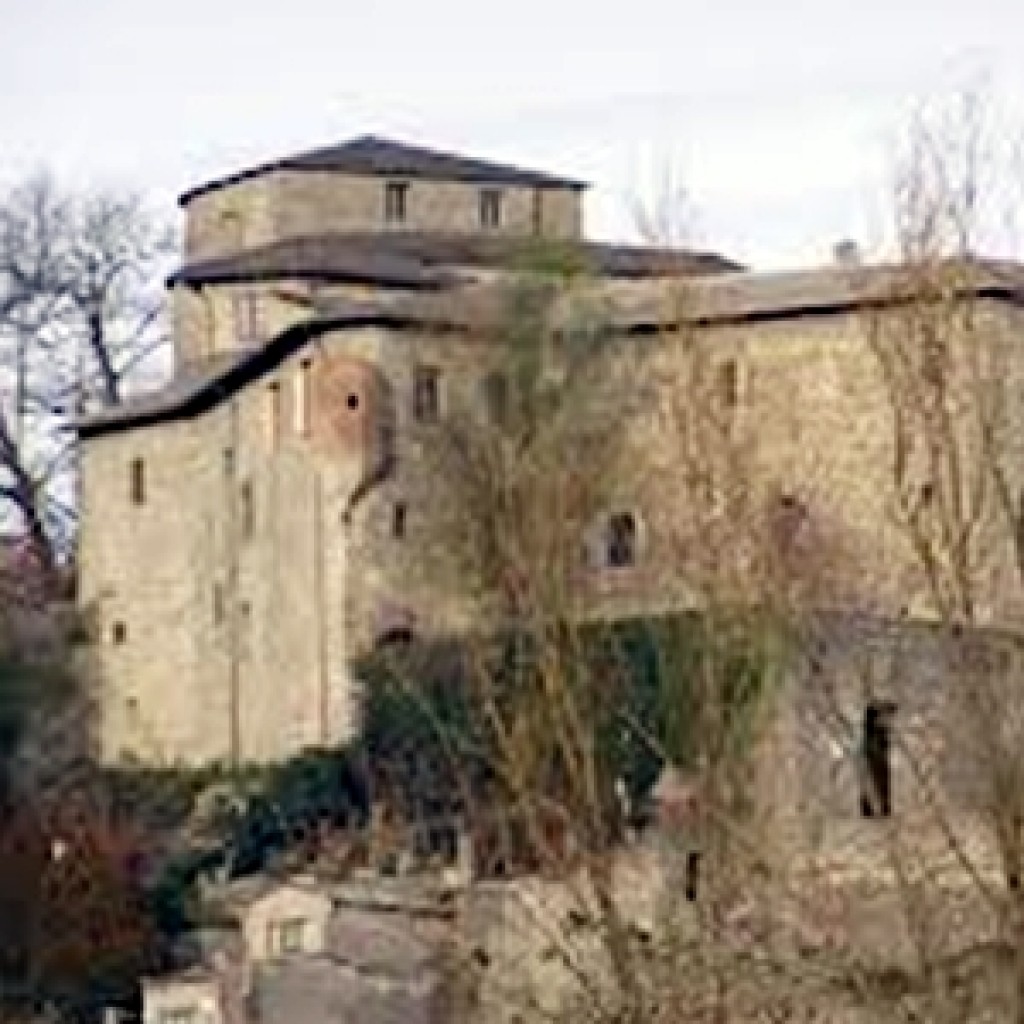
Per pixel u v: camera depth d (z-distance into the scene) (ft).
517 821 146.00
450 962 167.02
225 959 444.55
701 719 142.00
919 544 130.31
